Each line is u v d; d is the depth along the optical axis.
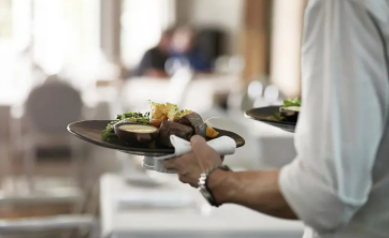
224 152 1.03
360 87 0.85
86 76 5.86
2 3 7.26
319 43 0.89
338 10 0.87
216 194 0.97
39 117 4.47
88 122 1.18
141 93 6.73
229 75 8.18
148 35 10.48
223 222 1.97
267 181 0.92
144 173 2.64
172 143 1.01
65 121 4.50
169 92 6.22
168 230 1.88
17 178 5.11
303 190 0.86
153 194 2.27
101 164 4.81
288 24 7.20
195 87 7.17
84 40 8.00
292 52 7.04
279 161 3.19
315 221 0.86
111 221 1.94
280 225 1.94
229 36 9.37
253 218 2.02
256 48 7.87
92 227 2.52
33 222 2.46
